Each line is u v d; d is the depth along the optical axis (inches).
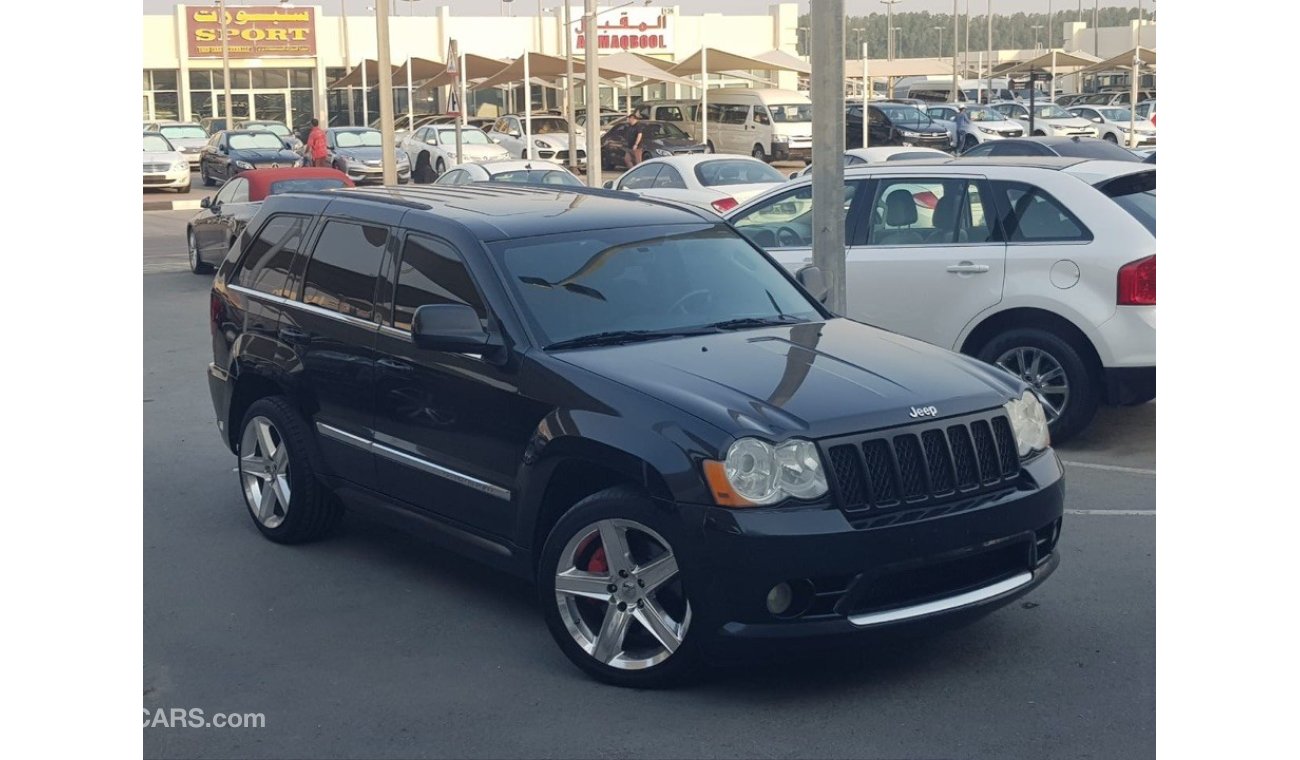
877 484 187.2
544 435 202.7
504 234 231.5
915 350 220.7
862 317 355.6
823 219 332.5
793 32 2454.5
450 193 266.2
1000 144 800.3
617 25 2022.6
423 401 227.6
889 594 187.2
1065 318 328.2
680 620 191.3
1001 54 3602.4
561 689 196.5
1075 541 263.6
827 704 189.6
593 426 195.6
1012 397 205.9
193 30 2272.4
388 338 235.9
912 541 184.5
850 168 367.6
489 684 198.7
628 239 240.8
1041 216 335.6
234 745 179.6
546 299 220.8
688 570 184.1
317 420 255.4
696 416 187.6
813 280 258.2
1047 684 195.2
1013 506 194.5
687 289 235.5
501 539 215.9
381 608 232.2
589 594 197.3
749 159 845.8
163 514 292.2
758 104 1705.2
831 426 186.5
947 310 343.6
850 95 2696.9
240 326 275.6
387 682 200.1
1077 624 218.8
